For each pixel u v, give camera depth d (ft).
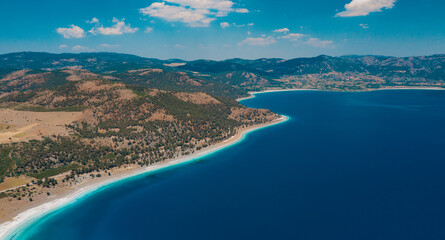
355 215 564.30
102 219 588.91
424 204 603.26
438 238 485.97
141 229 545.03
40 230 555.28
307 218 559.38
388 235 497.05
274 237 500.33
